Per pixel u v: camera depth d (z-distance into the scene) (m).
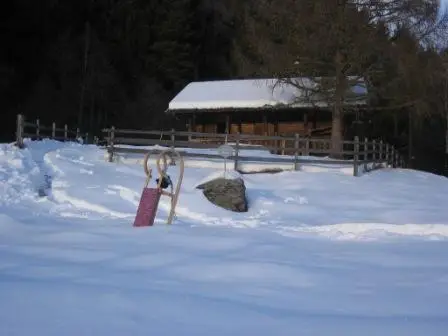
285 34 27.81
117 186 15.53
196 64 58.91
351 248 9.54
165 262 7.81
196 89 35.81
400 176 23.14
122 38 54.03
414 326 5.11
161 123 50.25
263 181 19.16
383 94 27.61
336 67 26.67
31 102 45.34
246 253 8.68
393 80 26.81
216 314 5.42
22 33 45.44
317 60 27.28
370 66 26.84
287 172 20.98
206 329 4.95
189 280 6.88
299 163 21.75
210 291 6.36
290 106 30.06
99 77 49.22
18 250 8.40
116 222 11.48
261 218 13.47
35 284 6.30
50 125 45.41
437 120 43.81
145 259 7.95
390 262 8.36
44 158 18.69
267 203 15.38
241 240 9.77
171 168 19.64
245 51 36.78
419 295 6.45
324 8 25.77
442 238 10.91
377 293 6.52
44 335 4.62
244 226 12.04
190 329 4.93
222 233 10.52
